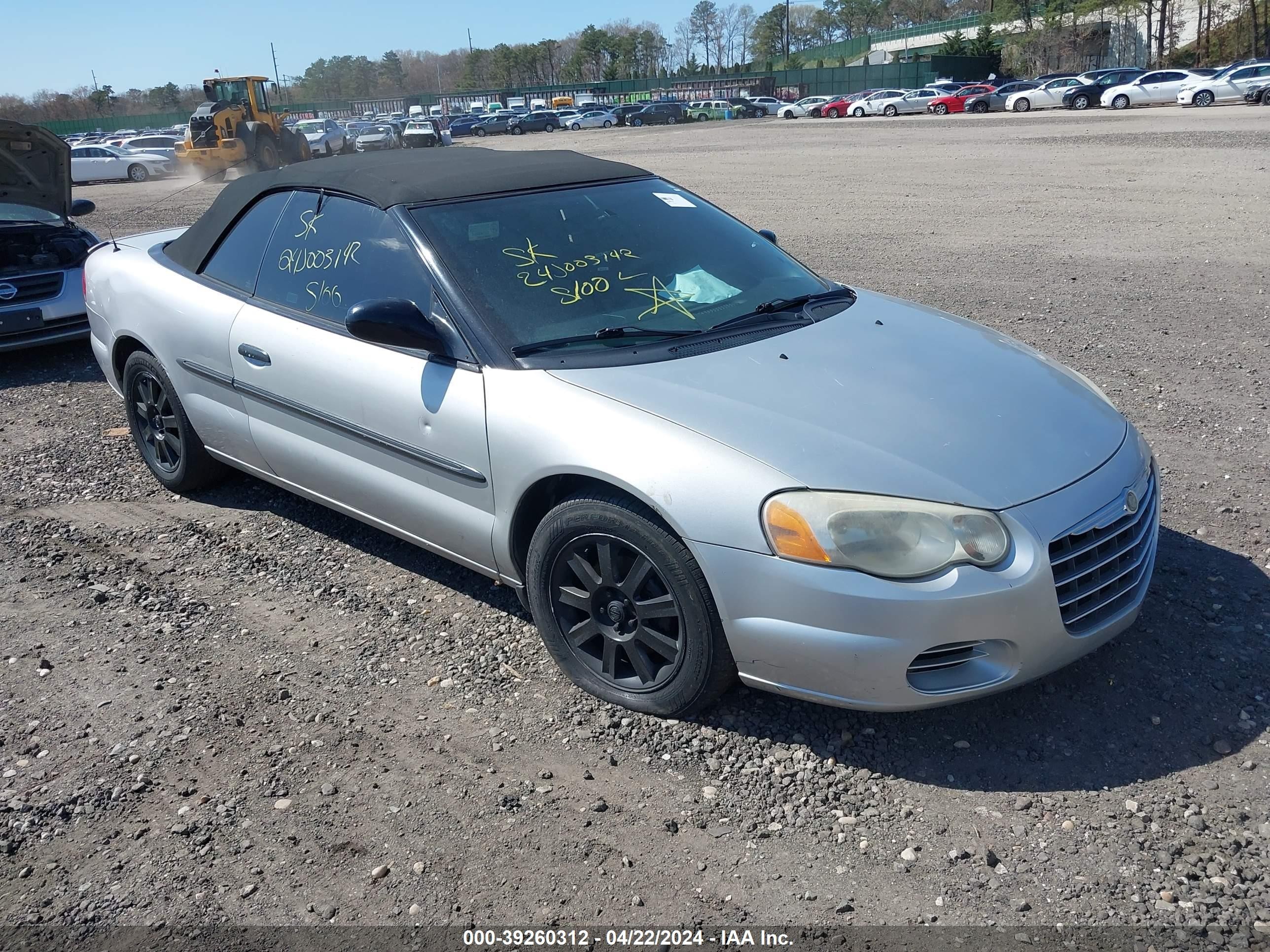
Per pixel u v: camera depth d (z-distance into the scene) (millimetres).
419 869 2525
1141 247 10523
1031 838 2545
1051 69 67562
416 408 3426
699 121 59875
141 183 32312
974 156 22094
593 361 3211
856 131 35406
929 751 2883
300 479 4086
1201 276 8945
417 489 3561
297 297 3961
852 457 2754
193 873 2539
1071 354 6684
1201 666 3201
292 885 2490
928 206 14602
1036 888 2391
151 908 2436
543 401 3098
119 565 4238
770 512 2688
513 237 3637
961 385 3168
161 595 3957
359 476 3758
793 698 2822
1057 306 8055
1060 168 18547
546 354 3256
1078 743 2887
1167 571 3787
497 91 89750
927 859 2494
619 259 3680
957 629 2607
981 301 8391
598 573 3105
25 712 3223
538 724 3086
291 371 3867
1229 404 5602
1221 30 62125
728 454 2785
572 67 136625
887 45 96062
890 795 2723
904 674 2650
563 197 3902
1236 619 3449
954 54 69438
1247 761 2775
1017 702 3076
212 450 4547
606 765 2889
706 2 137500
